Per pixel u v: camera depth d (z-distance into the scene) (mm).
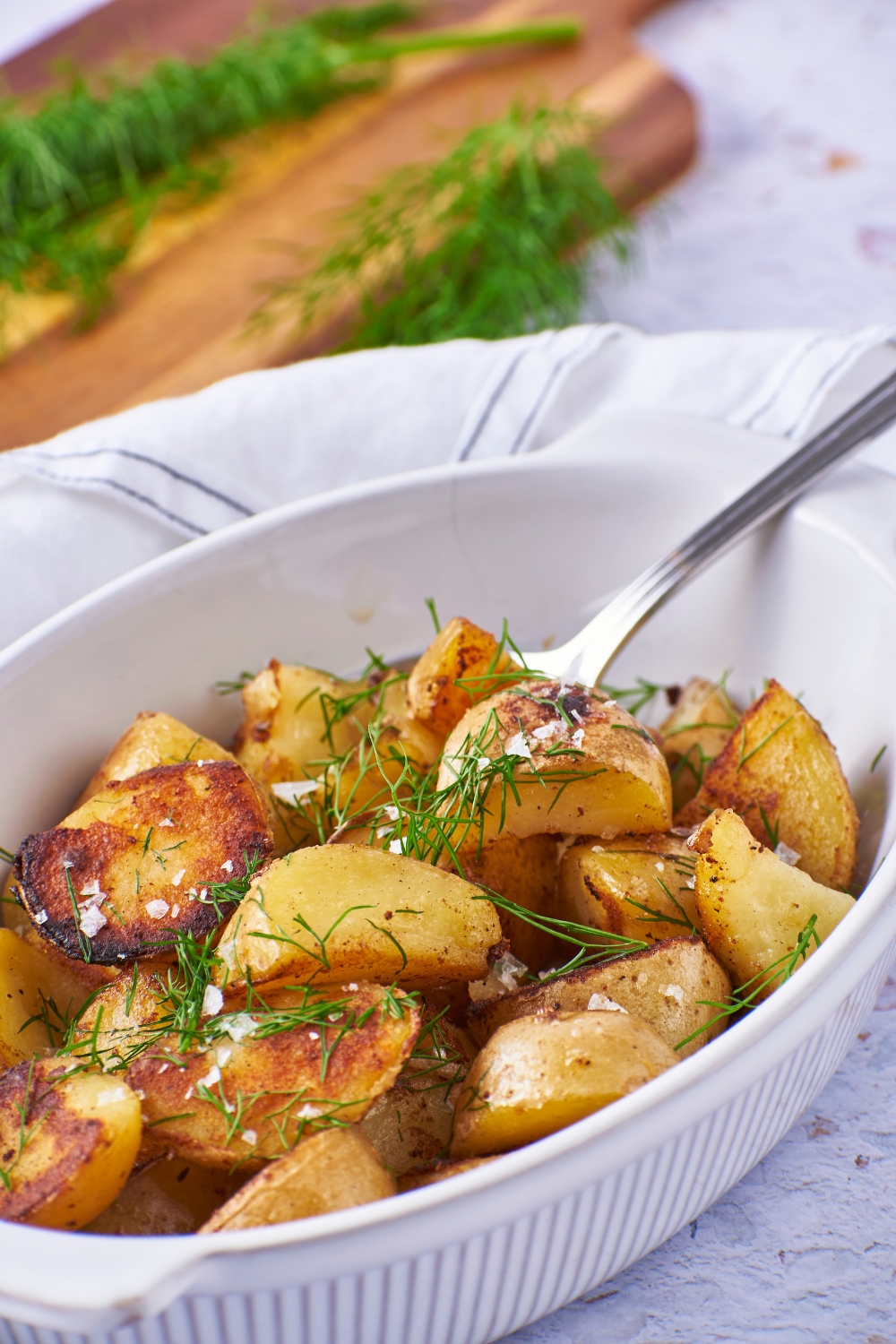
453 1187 489
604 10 1053
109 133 912
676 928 570
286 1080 521
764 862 558
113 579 676
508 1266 504
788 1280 547
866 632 613
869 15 1082
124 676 621
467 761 567
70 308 826
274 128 974
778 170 930
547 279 801
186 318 814
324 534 639
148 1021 549
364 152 941
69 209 908
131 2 1146
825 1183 563
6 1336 500
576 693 582
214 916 558
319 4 1118
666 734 629
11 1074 526
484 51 1021
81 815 574
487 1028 550
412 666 658
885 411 637
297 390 707
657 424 658
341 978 541
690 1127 500
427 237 829
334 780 607
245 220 887
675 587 626
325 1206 506
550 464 649
